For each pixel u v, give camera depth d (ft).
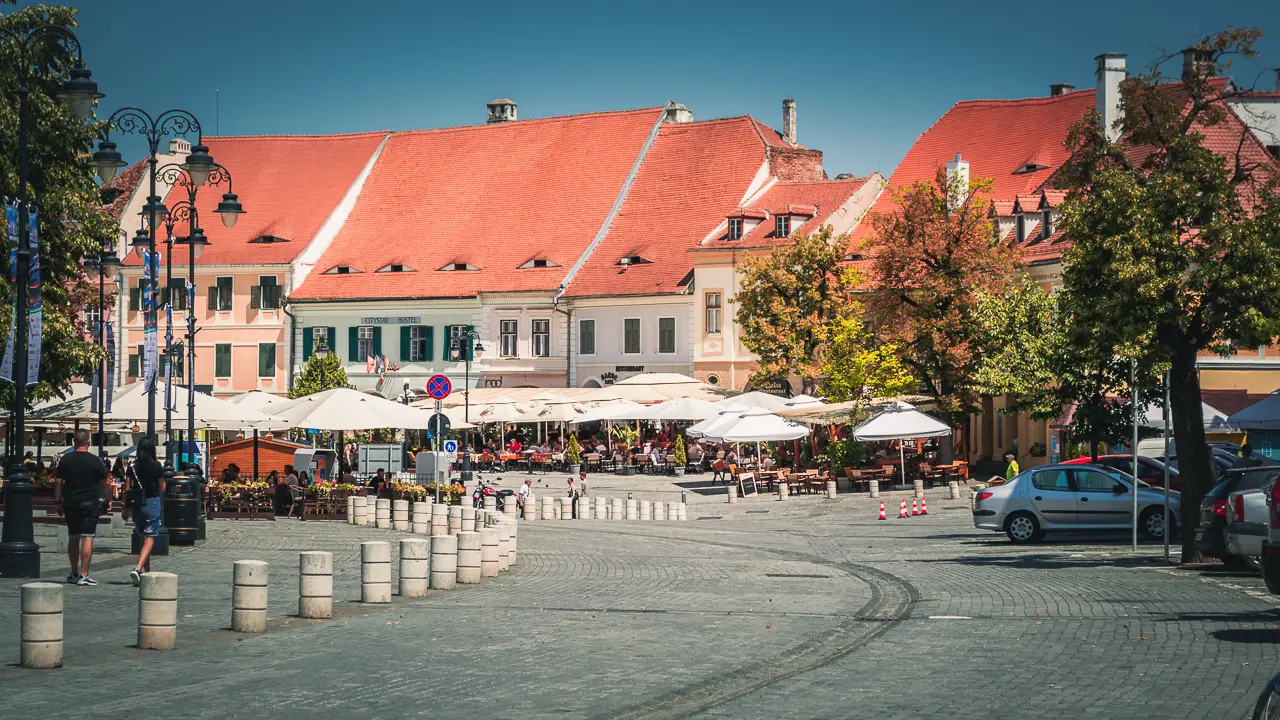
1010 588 69.56
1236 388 178.19
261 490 133.39
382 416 144.05
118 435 204.54
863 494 169.48
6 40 113.39
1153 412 125.29
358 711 37.19
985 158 233.96
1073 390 116.47
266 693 39.75
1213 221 78.79
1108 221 80.84
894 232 182.80
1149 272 77.82
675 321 255.91
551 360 269.44
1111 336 80.79
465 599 65.62
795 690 40.73
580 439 249.75
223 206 107.96
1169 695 39.29
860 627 55.26
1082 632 52.26
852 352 189.78
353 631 53.36
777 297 215.10
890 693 40.19
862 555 95.04
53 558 84.79
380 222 297.33
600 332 264.31
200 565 82.53
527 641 50.78
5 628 53.06
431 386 128.16
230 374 290.35
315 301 284.82
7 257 113.91
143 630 48.29
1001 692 40.16
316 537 108.17
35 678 42.11
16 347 71.92
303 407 144.46
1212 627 52.75
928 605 63.05
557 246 278.05
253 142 309.83
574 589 70.95
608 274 267.39
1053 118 227.40
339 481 152.87
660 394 214.48
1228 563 77.05
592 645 49.83
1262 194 81.05
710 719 36.47
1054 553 91.45
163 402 127.24
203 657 46.50
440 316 278.26
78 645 49.52
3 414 123.85
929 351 180.86
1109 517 100.63
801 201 256.73
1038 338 150.61
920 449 198.90
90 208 124.36
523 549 99.86
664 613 60.13
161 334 290.76
